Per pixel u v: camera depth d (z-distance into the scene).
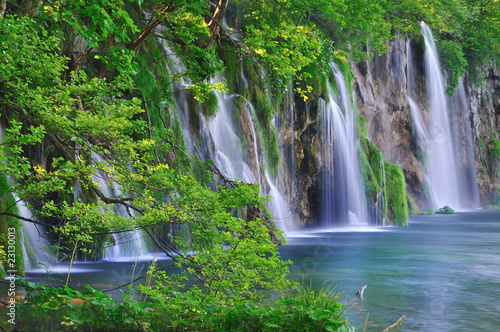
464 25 63.41
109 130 8.04
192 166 21.92
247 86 27.62
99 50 14.80
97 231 9.10
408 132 52.62
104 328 6.60
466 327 10.05
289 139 31.84
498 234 30.47
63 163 8.82
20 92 7.65
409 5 50.59
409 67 55.72
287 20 25.86
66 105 7.85
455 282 14.79
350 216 36.94
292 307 6.87
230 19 29.95
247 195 8.35
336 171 35.75
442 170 58.38
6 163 6.93
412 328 9.95
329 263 18.52
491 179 66.88
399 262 18.73
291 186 32.44
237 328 6.75
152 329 6.71
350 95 38.41
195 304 6.97
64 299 6.84
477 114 65.75
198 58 16.34
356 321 10.32
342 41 36.34
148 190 8.58
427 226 37.62
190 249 8.41
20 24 7.50
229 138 25.69
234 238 7.22
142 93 19.06
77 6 7.34
